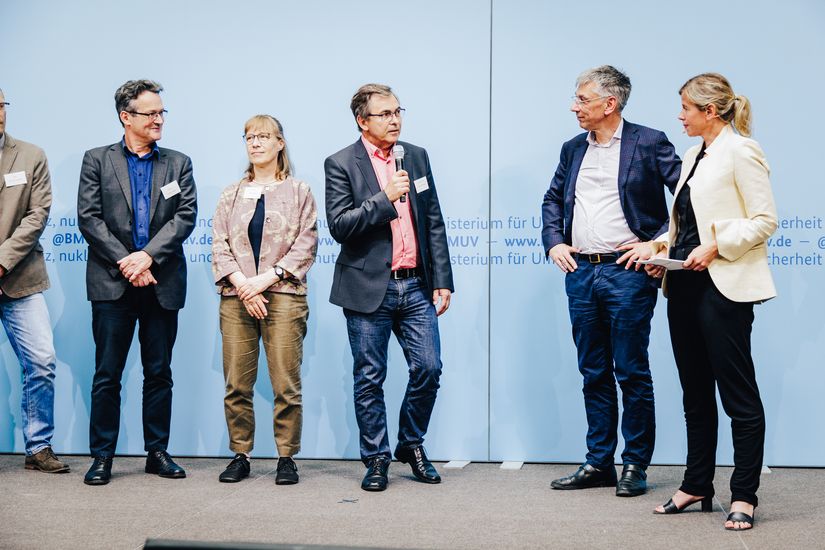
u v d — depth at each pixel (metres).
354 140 4.41
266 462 4.32
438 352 3.79
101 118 4.52
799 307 4.14
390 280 3.73
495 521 3.17
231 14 4.47
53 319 4.51
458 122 4.35
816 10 4.14
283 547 2.12
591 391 3.74
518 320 4.31
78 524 3.15
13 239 3.97
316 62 4.43
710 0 4.20
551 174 4.30
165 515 3.27
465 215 4.34
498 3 4.32
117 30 4.51
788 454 4.15
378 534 3.00
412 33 4.38
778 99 4.16
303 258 3.84
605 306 3.62
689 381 3.25
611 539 2.93
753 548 2.81
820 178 4.14
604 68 3.60
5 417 4.50
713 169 3.14
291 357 3.84
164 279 3.94
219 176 4.47
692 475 3.27
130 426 4.48
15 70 4.54
